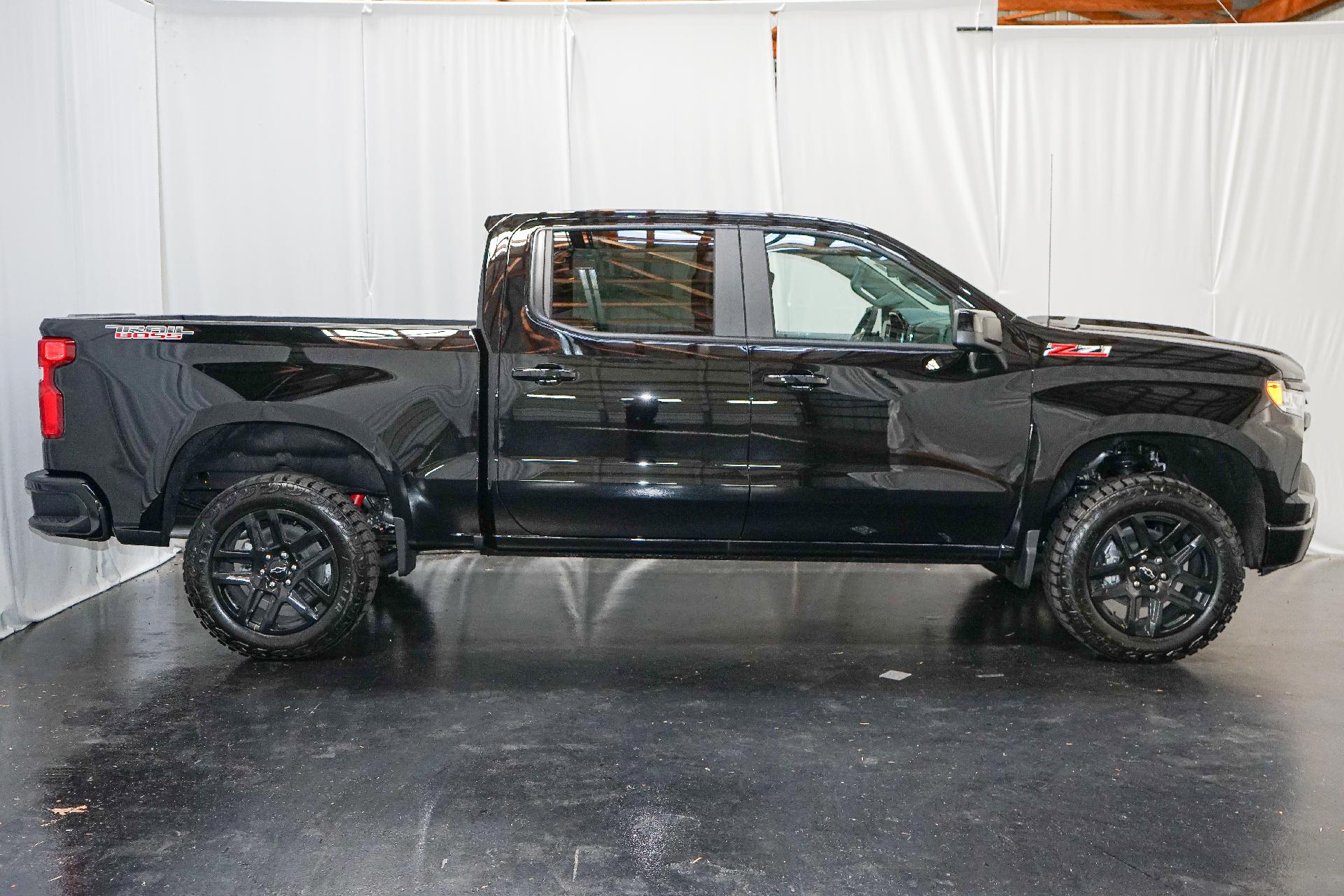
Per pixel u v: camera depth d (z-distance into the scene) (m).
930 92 5.75
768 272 3.89
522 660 4.12
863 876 2.51
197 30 5.69
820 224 3.93
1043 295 5.89
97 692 3.74
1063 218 5.84
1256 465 3.88
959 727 3.45
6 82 4.35
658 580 5.43
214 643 4.33
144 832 2.70
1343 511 6.00
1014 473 3.85
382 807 2.85
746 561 5.85
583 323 3.85
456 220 5.86
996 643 4.36
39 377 4.62
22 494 4.52
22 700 3.65
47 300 4.66
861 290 3.96
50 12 4.66
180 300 5.84
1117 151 5.79
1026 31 5.70
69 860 2.56
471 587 5.26
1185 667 4.07
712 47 5.75
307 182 5.82
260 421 3.81
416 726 3.43
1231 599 3.90
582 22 5.75
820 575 5.55
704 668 4.05
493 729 3.41
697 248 3.89
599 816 2.81
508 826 2.74
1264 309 5.88
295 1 5.67
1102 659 4.16
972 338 3.68
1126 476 3.95
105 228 5.14
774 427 3.80
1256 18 7.27
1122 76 5.74
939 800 2.91
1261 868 2.56
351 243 5.87
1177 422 3.81
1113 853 2.62
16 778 3.02
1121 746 3.29
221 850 2.61
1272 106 5.75
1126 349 3.85
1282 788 3.00
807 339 3.85
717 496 3.82
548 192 5.84
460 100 5.79
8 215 4.38
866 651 4.26
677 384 3.79
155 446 3.79
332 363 3.79
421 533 3.91
